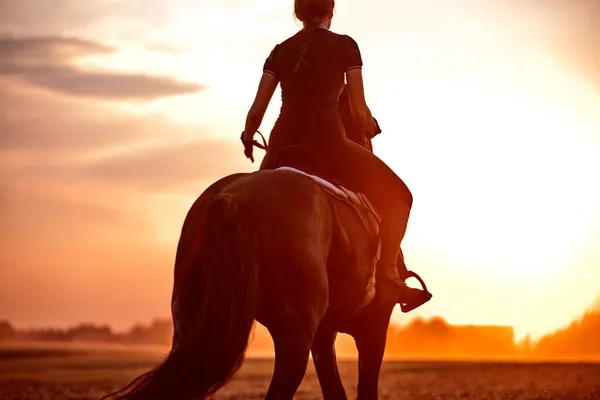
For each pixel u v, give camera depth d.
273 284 8.73
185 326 8.64
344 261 9.55
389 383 21.97
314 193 9.24
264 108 10.27
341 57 10.12
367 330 10.33
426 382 22.16
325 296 8.97
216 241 8.55
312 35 10.21
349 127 10.73
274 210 8.81
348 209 9.75
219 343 8.37
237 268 8.52
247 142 10.41
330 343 10.79
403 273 10.70
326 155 9.98
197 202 9.05
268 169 9.76
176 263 8.91
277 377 8.67
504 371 24.22
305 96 10.04
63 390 20.73
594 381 22.09
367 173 10.04
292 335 8.73
